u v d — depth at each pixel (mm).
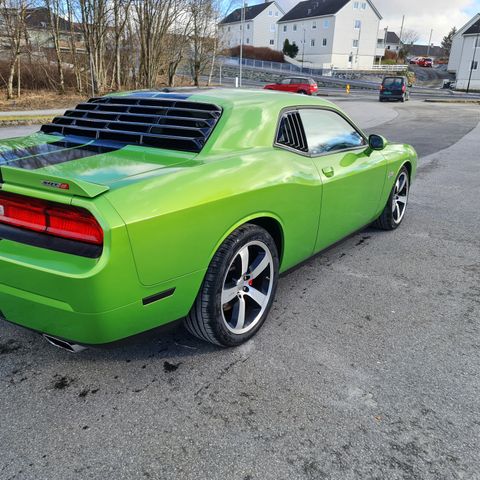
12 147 2906
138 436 2180
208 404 2393
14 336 2992
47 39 23453
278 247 3154
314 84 31312
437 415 2354
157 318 2371
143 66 27406
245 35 84125
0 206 2316
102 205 2037
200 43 32656
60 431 2203
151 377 2600
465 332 3150
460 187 7453
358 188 3924
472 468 2037
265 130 3027
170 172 2396
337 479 1971
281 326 3162
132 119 3156
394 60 87375
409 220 5691
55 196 2092
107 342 2234
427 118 19156
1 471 1975
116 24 24203
